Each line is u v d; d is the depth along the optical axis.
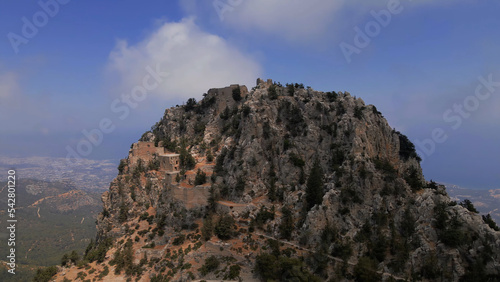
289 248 111.31
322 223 114.50
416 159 160.75
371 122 143.75
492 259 92.06
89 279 124.94
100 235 168.25
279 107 160.75
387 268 100.88
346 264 101.75
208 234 124.81
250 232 123.06
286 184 138.75
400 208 116.38
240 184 138.75
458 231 98.38
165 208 147.25
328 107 151.38
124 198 167.00
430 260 98.12
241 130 159.75
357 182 123.38
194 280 108.19
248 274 107.38
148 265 124.44
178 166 169.25
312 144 144.25
